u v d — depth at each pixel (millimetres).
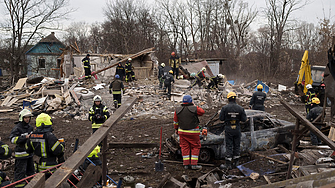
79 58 23141
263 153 6895
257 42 42062
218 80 16953
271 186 3105
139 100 14586
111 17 44500
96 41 52375
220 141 6824
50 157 4648
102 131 3979
